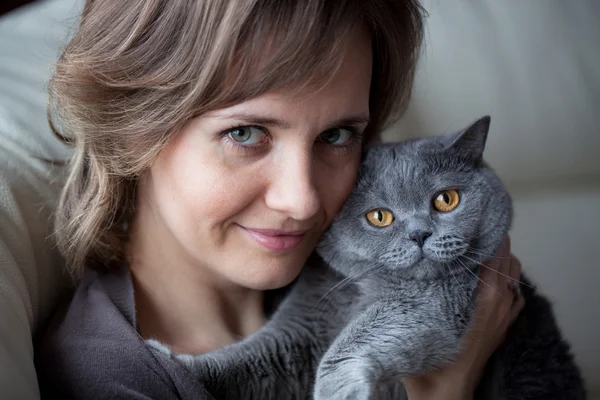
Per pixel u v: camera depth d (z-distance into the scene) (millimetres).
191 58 1074
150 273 1354
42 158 1456
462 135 1323
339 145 1228
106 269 1357
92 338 1155
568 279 2035
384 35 1264
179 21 1093
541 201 2092
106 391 1092
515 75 2043
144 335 1320
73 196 1356
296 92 1047
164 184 1198
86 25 1229
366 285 1335
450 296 1270
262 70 1028
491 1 2078
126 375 1109
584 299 2023
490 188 1349
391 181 1312
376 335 1193
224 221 1162
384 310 1247
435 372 1267
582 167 2102
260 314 1467
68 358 1144
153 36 1124
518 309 1387
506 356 1389
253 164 1118
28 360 1053
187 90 1089
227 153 1107
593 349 1980
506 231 1376
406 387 1292
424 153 1349
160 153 1169
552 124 2059
